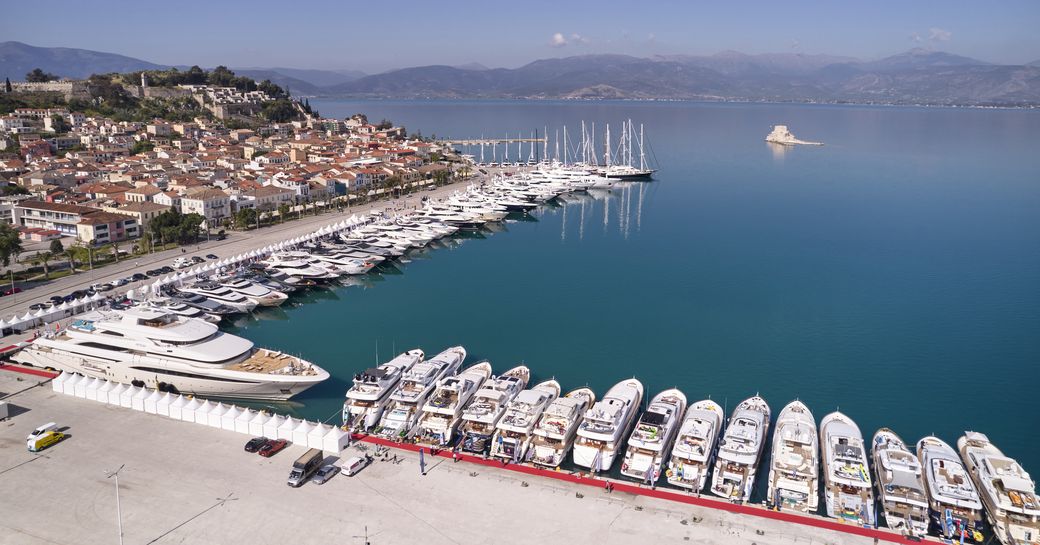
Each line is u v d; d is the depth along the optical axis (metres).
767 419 89.69
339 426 93.50
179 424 85.56
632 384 99.75
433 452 80.06
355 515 68.06
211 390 100.94
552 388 99.19
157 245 188.62
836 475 72.00
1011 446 92.06
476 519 67.81
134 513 67.50
